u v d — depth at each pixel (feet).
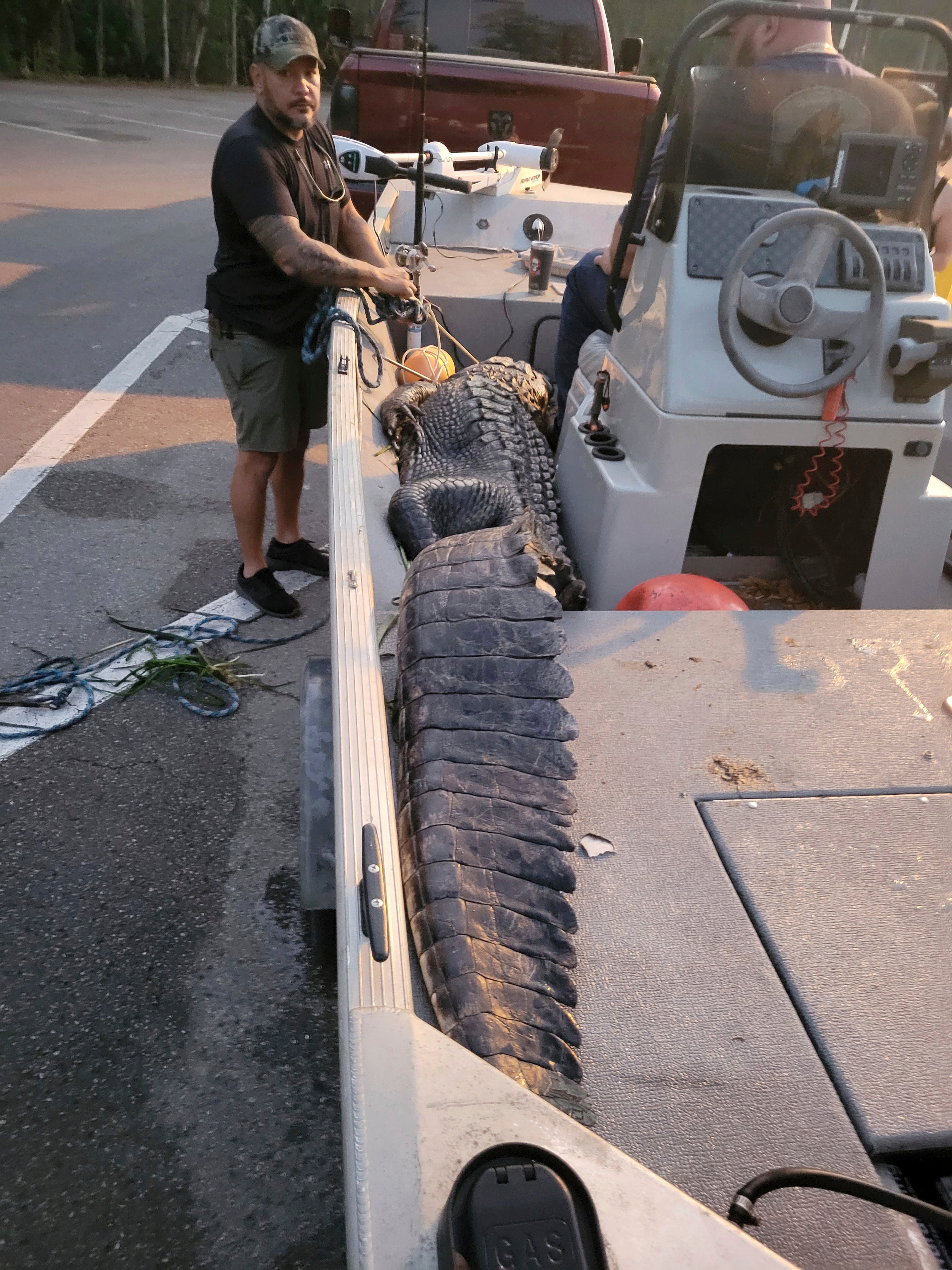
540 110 20.80
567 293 12.27
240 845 8.52
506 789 4.79
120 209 32.19
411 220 16.81
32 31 65.87
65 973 7.22
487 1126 2.93
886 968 4.46
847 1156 3.73
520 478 8.87
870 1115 3.86
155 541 13.35
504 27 23.27
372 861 3.71
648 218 8.21
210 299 10.54
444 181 15.65
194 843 8.51
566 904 4.43
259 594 11.85
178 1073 6.61
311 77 9.57
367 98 20.79
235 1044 6.84
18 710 9.93
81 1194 5.88
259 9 78.02
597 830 5.09
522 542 6.10
